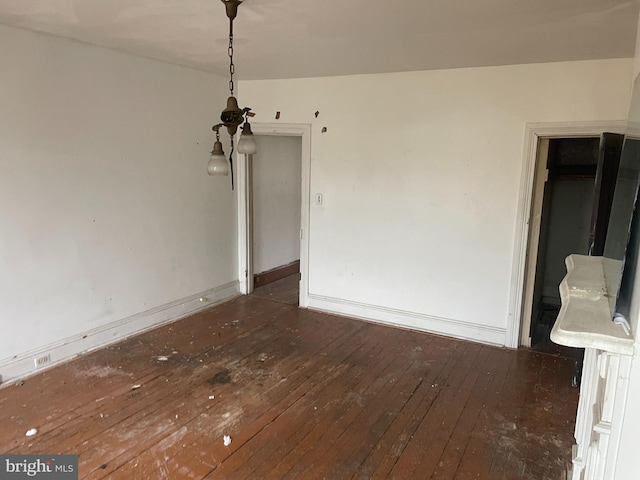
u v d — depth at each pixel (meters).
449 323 4.38
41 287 3.43
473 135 4.02
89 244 3.74
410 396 3.25
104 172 3.79
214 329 4.44
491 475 2.44
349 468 2.48
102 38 3.34
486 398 3.24
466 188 4.11
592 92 3.54
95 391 3.21
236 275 5.49
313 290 5.08
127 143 3.95
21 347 3.35
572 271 1.82
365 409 3.06
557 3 2.32
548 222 5.09
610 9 2.38
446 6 2.41
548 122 3.72
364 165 4.55
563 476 2.43
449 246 4.27
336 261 4.88
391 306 4.65
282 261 6.42
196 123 4.62
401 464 2.52
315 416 2.97
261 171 5.79
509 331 4.12
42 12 2.73
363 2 2.38
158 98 4.18
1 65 3.04
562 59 3.53
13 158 3.17
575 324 1.14
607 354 1.30
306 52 3.56
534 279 4.12
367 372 3.61
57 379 3.37
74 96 3.50
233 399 3.15
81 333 3.77
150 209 4.25
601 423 1.21
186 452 2.58
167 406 3.05
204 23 2.87
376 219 4.58
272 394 3.23
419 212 4.36
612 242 1.64
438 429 2.85
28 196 3.28
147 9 2.62
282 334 4.36
